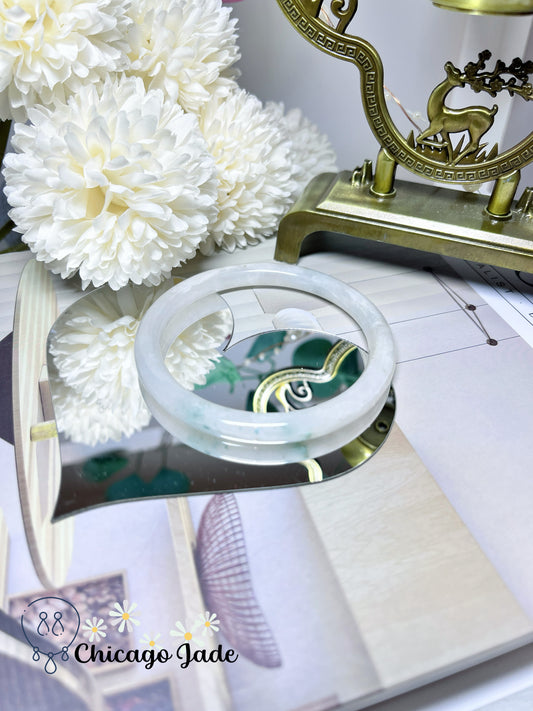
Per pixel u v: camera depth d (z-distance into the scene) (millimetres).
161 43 461
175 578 305
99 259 404
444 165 472
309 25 436
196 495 341
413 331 452
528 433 379
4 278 488
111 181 411
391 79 635
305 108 681
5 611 292
